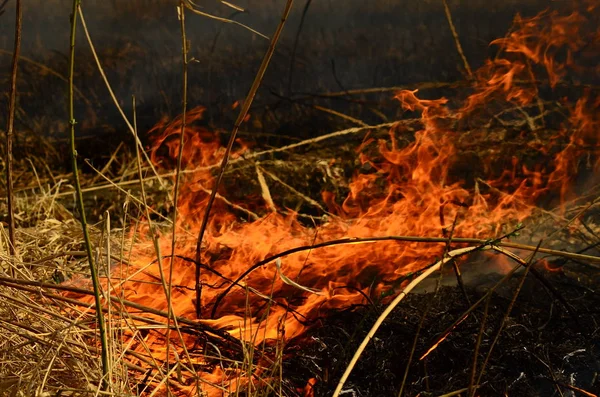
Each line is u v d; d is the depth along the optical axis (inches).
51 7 482.0
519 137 235.0
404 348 122.1
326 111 266.5
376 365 119.4
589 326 132.6
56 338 110.2
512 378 119.5
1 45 400.2
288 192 219.3
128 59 353.1
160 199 213.2
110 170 243.4
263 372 116.1
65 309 124.6
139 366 117.8
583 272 155.3
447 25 370.9
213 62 342.0
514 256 117.6
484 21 362.3
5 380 105.7
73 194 219.9
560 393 113.5
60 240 169.3
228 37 392.2
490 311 133.1
